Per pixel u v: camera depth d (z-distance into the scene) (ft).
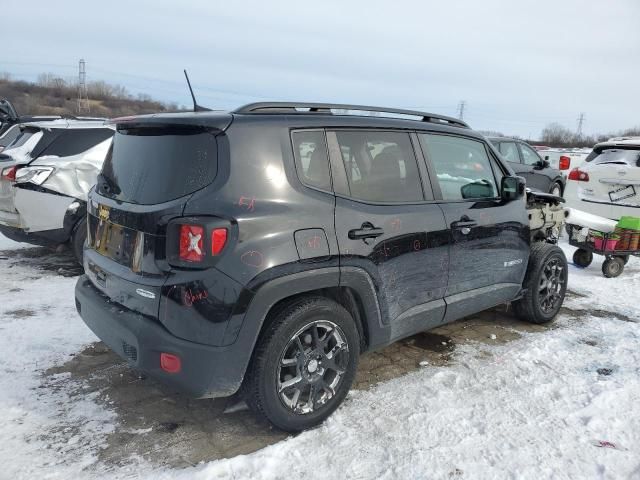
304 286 9.26
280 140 9.48
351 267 9.90
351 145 10.57
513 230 14.03
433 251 11.60
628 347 14.05
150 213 8.91
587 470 8.84
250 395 9.23
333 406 10.11
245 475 8.43
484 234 12.98
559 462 9.02
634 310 17.44
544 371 12.46
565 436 9.78
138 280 9.04
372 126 11.07
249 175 8.96
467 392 11.35
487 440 9.59
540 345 14.05
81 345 13.07
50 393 10.74
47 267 20.48
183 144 9.25
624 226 21.47
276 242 8.89
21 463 8.52
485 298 13.47
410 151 11.73
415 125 12.05
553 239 17.95
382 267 10.51
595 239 21.81
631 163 25.18
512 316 16.48
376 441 9.46
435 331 14.98
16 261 21.30
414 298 11.46
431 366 12.64
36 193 18.60
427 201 11.77
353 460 8.91
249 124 9.25
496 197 13.93
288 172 9.41
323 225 9.55
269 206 9.00
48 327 14.10
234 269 8.52
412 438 9.59
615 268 21.80
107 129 20.56
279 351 9.14
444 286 12.13
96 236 10.72
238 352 8.71
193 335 8.52
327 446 9.28
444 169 12.48
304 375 9.62
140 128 10.14
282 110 10.19
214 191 8.68
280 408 9.34
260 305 8.76
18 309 15.37
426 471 8.67
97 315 9.92
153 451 9.00
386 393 11.22
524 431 9.90
